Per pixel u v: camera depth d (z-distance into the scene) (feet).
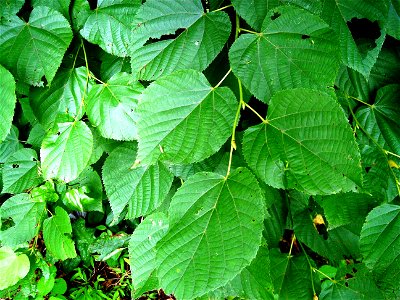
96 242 2.28
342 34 1.25
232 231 0.98
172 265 0.98
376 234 1.38
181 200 1.03
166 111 1.05
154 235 1.29
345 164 1.00
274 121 1.06
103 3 1.35
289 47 1.11
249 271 1.35
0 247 2.06
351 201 1.52
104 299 2.33
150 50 1.19
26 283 2.07
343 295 1.82
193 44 1.18
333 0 1.24
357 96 1.62
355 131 1.61
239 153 1.40
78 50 1.48
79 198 1.93
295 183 1.04
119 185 1.43
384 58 1.64
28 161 1.83
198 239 0.99
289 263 1.88
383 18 1.24
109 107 1.35
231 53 1.12
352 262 2.00
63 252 1.88
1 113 1.27
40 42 1.30
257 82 1.11
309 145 1.02
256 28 1.16
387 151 1.54
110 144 1.61
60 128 1.42
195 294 0.95
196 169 1.43
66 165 1.39
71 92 1.46
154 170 1.43
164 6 1.18
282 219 1.83
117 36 1.35
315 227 1.86
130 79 1.36
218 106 1.07
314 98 1.02
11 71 1.31
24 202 1.87
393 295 1.47
